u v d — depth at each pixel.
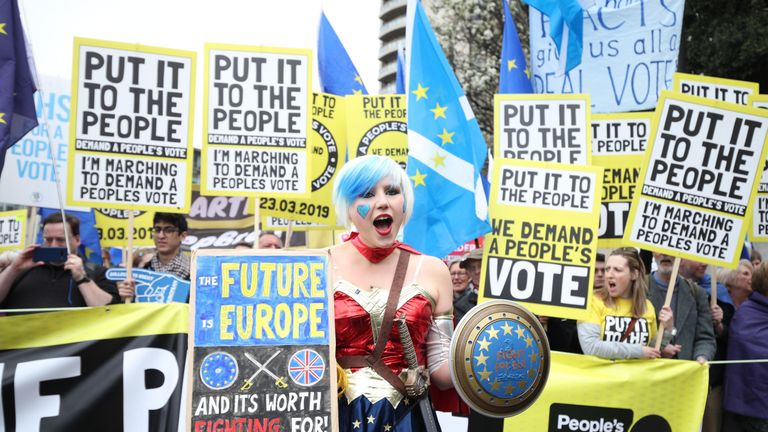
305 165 5.62
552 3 7.41
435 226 5.61
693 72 17.17
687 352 5.91
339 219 3.00
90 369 4.49
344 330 2.89
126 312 4.57
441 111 5.74
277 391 2.85
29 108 5.04
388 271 2.95
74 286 5.47
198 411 2.82
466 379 2.78
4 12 4.88
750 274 7.22
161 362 4.57
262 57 5.63
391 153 7.40
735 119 5.33
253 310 2.94
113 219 7.48
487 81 23.84
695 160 5.34
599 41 8.00
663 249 5.32
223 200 9.95
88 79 5.21
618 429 5.02
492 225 5.35
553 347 5.78
